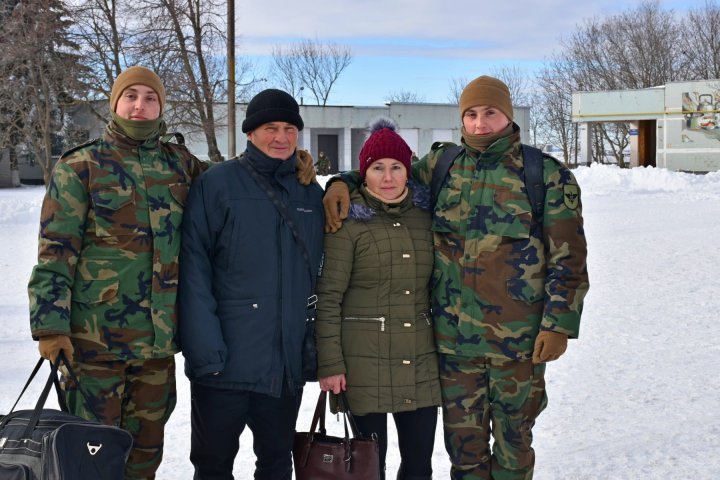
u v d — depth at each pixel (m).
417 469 3.34
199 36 26.48
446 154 3.42
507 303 3.18
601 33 59.03
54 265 2.88
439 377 3.33
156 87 3.11
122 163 3.05
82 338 2.98
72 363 3.00
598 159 63.22
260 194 3.19
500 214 3.19
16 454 2.44
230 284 3.15
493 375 3.23
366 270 3.21
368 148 3.25
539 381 3.26
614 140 64.31
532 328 3.18
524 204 3.18
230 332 3.13
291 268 3.18
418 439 3.32
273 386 3.12
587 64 60.09
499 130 3.24
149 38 26.14
